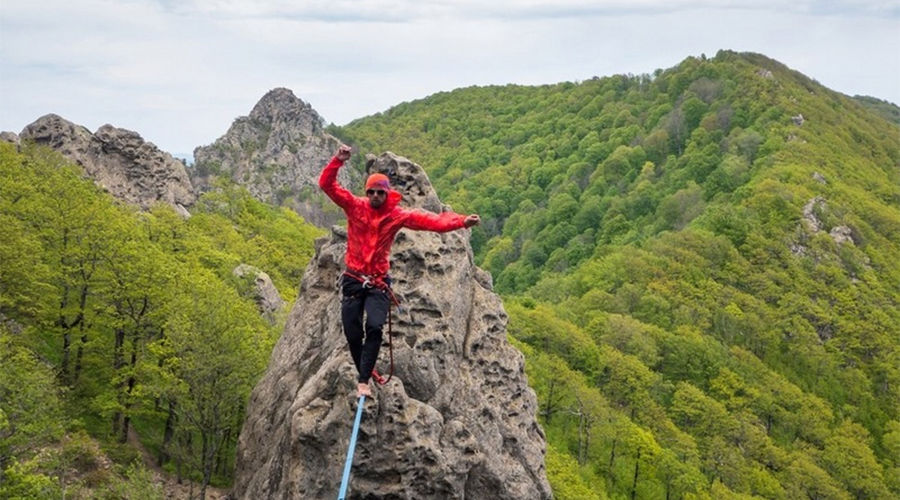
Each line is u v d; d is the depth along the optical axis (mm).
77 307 45250
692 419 102438
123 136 97125
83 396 44875
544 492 26328
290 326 30031
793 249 157125
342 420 22438
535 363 94375
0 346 35625
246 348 38312
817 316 140250
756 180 183375
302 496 22516
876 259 161125
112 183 93375
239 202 120250
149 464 43188
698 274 146000
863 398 127938
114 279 43719
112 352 45906
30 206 48562
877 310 143625
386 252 11766
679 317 131000
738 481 92125
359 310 11781
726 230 161250
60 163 82188
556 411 91312
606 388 102750
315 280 30109
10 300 42469
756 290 145750
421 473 22406
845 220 168750
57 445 39344
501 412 26266
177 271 47531
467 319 27172
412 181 28984
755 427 102500
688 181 197625
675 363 116938
